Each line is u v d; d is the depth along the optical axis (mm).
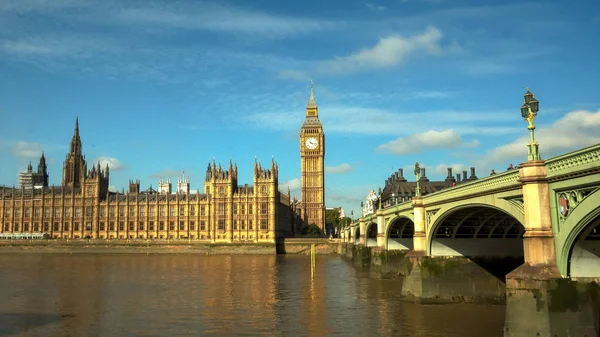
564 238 32125
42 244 192750
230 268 117938
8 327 49500
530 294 33031
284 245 199375
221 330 47875
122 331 47719
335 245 196000
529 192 34281
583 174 29547
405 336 44188
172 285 82375
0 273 103625
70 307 60500
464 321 49031
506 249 59969
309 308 59000
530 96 34875
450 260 59094
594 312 32125
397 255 89312
